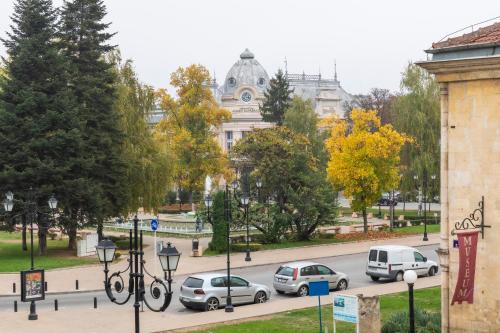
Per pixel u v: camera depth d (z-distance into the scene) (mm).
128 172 57906
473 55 22438
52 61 53156
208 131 87812
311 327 29062
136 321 22016
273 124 119750
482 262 22656
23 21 53438
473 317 22984
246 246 53062
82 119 54125
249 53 143500
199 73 85688
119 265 48938
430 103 71312
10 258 51938
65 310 34000
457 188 23203
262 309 33094
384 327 26750
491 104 22438
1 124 51344
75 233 57844
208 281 33750
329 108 146125
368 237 61312
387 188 63156
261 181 57406
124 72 61625
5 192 51125
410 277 21266
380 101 127062
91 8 57344
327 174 66125
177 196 102125
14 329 29750
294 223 59875
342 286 38375
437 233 64812
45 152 51875
